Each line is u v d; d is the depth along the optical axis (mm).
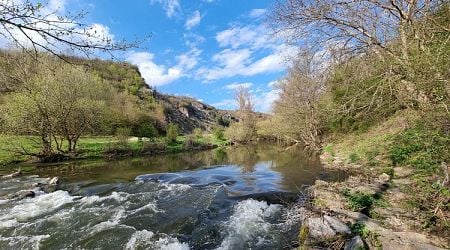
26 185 17547
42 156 28422
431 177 10328
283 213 11062
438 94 7871
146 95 106000
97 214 11945
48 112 28141
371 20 11102
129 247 8969
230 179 18719
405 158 13867
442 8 8477
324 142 31422
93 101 32938
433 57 7293
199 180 18656
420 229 7094
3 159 26578
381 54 10734
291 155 30562
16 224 10984
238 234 9523
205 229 10125
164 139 46469
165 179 19297
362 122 23016
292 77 31953
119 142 36219
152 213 11977
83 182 18531
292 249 8070
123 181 18844
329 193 10820
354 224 7723
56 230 10391
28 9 4098
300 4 11797
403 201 9094
